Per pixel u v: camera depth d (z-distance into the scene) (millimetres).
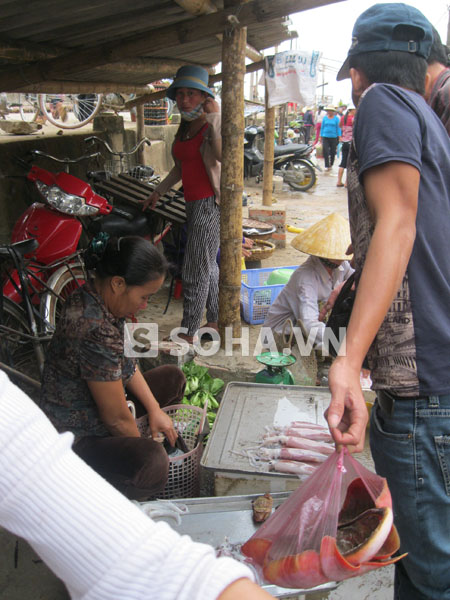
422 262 1329
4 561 2266
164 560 591
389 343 1371
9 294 3193
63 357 2033
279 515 1327
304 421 2525
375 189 1261
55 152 5195
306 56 4703
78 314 1977
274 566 1204
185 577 577
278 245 6586
